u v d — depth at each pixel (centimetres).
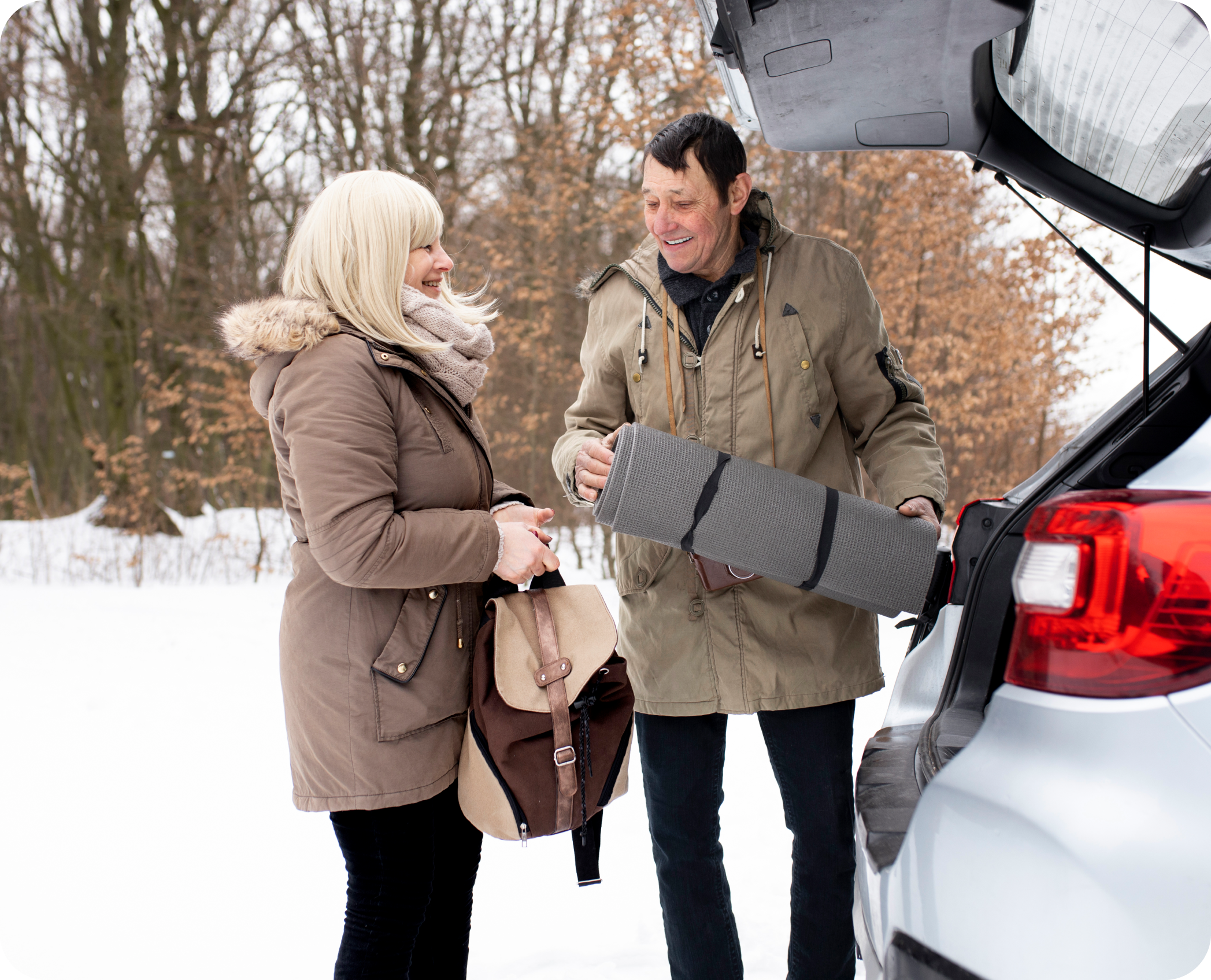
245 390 1101
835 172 846
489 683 159
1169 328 170
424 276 167
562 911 253
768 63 134
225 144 1296
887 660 501
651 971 221
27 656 592
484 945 235
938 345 828
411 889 158
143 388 1265
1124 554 96
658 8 843
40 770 381
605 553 885
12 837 312
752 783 351
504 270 1051
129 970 225
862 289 193
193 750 405
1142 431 152
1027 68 142
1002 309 825
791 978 192
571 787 158
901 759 138
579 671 160
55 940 241
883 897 109
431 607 158
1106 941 88
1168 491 98
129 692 502
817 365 190
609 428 208
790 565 172
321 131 1272
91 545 1103
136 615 739
